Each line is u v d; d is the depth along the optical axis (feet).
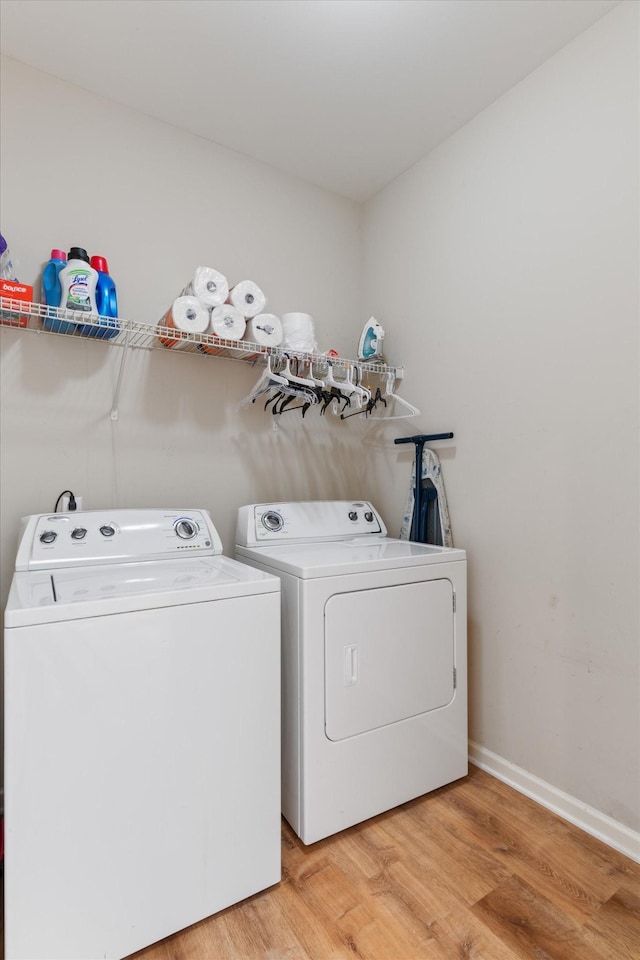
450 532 6.68
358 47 5.37
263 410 7.29
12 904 3.19
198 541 5.53
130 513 5.38
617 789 4.79
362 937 3.80
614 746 4.83
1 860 4.37
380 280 8.04
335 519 6.99
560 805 5.24
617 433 4.85
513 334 5.87
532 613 5.62
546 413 5.51
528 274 5.71
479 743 6.23
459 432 6.57
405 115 6.42
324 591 4.81
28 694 3.23
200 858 3.87
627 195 4.77
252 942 3.76
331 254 8.13
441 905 4.08
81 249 5.35
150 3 4.86
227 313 5.77
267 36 5.24
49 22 5.08
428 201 7.14
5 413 5.44
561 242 5.35
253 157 7.30
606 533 4.94
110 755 3.50
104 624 3.48
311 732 4.69
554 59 5.43
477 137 6.38
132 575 4.46
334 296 8.16
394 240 7.75
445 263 6.82
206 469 6.77
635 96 4.70
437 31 5.16
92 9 4.93
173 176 6.61
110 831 3.50
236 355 6.63
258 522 6.33
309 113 6.40
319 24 5.09
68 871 3.36
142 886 3.63
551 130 5.47
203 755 3.87
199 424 6.72
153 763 3.66
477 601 6.27
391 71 5.70
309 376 6.53
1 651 5.17
